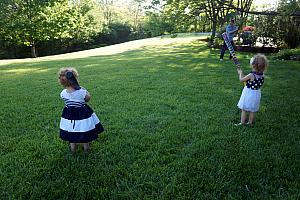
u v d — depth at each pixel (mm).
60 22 25828
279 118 4680
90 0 36000
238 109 5148
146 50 17828
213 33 16453
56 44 33375
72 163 3312
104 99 5902
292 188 2795
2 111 5316
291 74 8273
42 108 5477
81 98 3334
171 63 10867
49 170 3189
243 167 3182
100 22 40188
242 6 14586
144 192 2760
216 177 2994
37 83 7910
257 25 14641
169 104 5457
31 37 26266
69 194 2762
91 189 2814
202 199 2646
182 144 3770
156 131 4180
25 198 2732
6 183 2939
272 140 3867
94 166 3240
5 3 24141
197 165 3203
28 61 15438
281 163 3225
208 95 6051
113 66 10766
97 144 3807
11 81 8391
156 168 3158
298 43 13773
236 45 14945
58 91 6852
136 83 7355
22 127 4500
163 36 12867
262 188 2799
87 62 12758
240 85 6988
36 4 24594
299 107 5219
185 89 6625
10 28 24484
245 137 3943
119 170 3141
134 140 3875
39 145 3789
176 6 12500
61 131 3426
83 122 3357
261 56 4117
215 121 4574
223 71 8891
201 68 9547
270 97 5895
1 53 30453
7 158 3449
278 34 14094
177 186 2818
